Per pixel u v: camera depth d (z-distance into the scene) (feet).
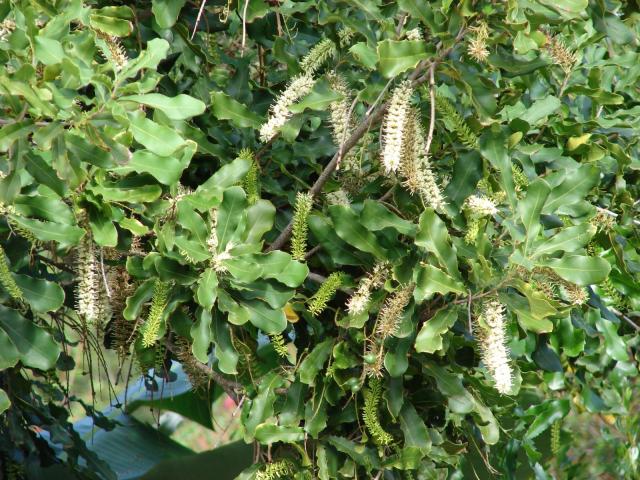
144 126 3.94
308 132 5.32
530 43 4.05
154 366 5.01
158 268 4.26
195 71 5.09
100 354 5.50
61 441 5.84
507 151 4.43
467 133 4.47
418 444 4.67
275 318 4.43
